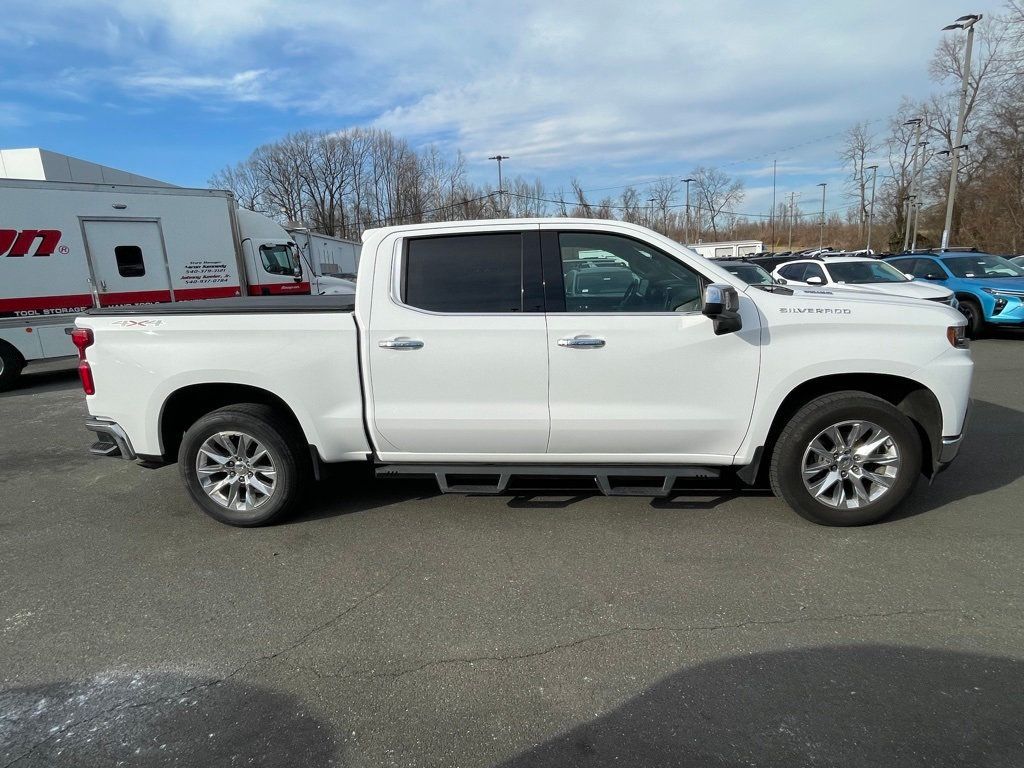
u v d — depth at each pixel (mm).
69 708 2287
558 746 2049
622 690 2309
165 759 2035
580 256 3561
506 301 3533
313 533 3738
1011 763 1911
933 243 43000
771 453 3693
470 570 3240
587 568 3221
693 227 65000
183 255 10695
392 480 4613
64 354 9656
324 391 3609
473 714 2209
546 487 4098
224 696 2340
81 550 3586
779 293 3656
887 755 1956
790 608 2799
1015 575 3025
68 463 5363
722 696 2252
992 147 32594
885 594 2887
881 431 3428
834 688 2271
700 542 3463
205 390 3830
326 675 2443
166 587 3146
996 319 10734
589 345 3432
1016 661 2396
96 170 24359
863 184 61562
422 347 3508
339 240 35094
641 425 3506
